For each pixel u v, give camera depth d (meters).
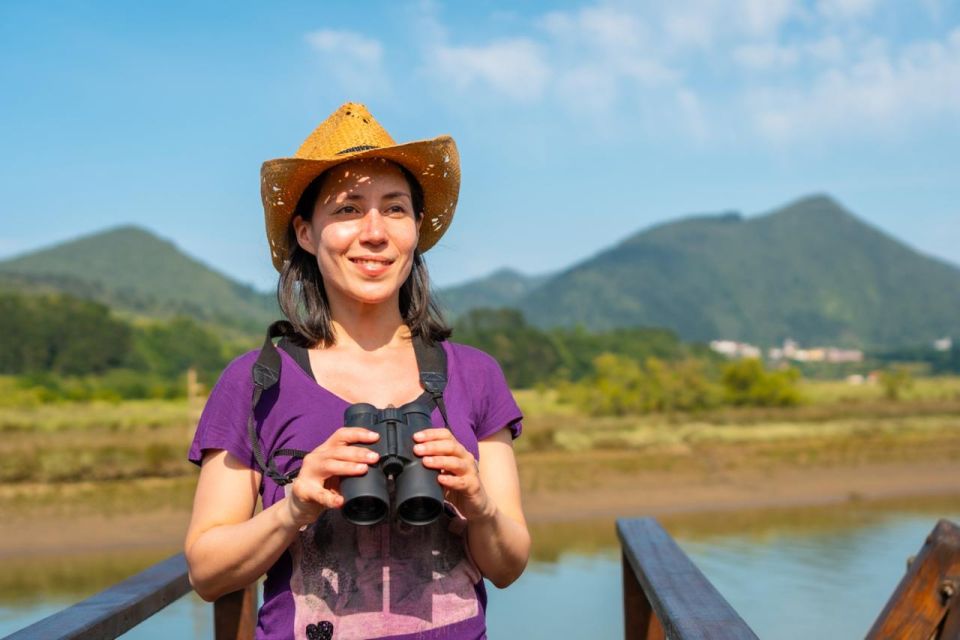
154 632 8.10
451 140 1.94
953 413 41.78
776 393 44.59
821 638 8.30
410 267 1.96
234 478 1.83
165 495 21.59
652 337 105.00
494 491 1.92
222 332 148.50
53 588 12.73
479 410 1.94
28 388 60.62
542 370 82.69
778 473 26.31
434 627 1.77
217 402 1.86
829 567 12.12
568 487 24.06
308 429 1.81
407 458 1.59
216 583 1.74
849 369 194.62
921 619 2.02
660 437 31.42
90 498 21.16
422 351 1.94
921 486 24.41
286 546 1.68
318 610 1.75
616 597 10.04
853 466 27.48
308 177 1.90
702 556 13.23
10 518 19.12
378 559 1.77
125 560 15.63
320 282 2.00
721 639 1.70
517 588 10.55
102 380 81.06
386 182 1.90
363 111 1.97
